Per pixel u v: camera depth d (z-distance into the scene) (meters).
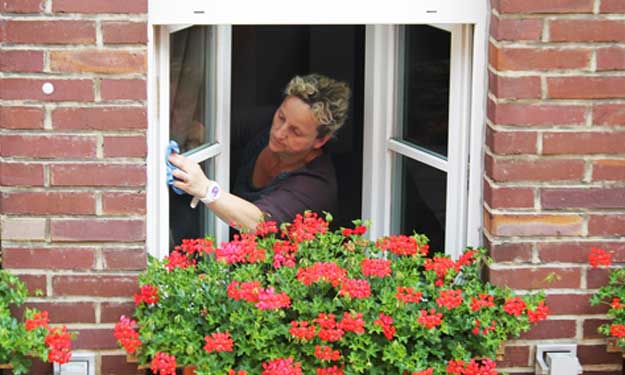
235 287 5.33
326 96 6.25
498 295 5.52
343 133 6.34
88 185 5.39
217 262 5.57
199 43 5.85
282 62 6.43
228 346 5.25
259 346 5.31
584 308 5.64
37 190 5.39
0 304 5.32
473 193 5.69
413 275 5.57
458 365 5.40
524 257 5.57
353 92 6.32
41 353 5.25
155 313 5.43
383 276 5.45
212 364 5.33
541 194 5.52
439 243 5.94
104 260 5.46
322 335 5.27
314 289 5.48
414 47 5.96
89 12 5.28
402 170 6.11
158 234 5.69
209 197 5.80
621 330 5.43
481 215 5.71
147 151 5.44
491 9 5.52
